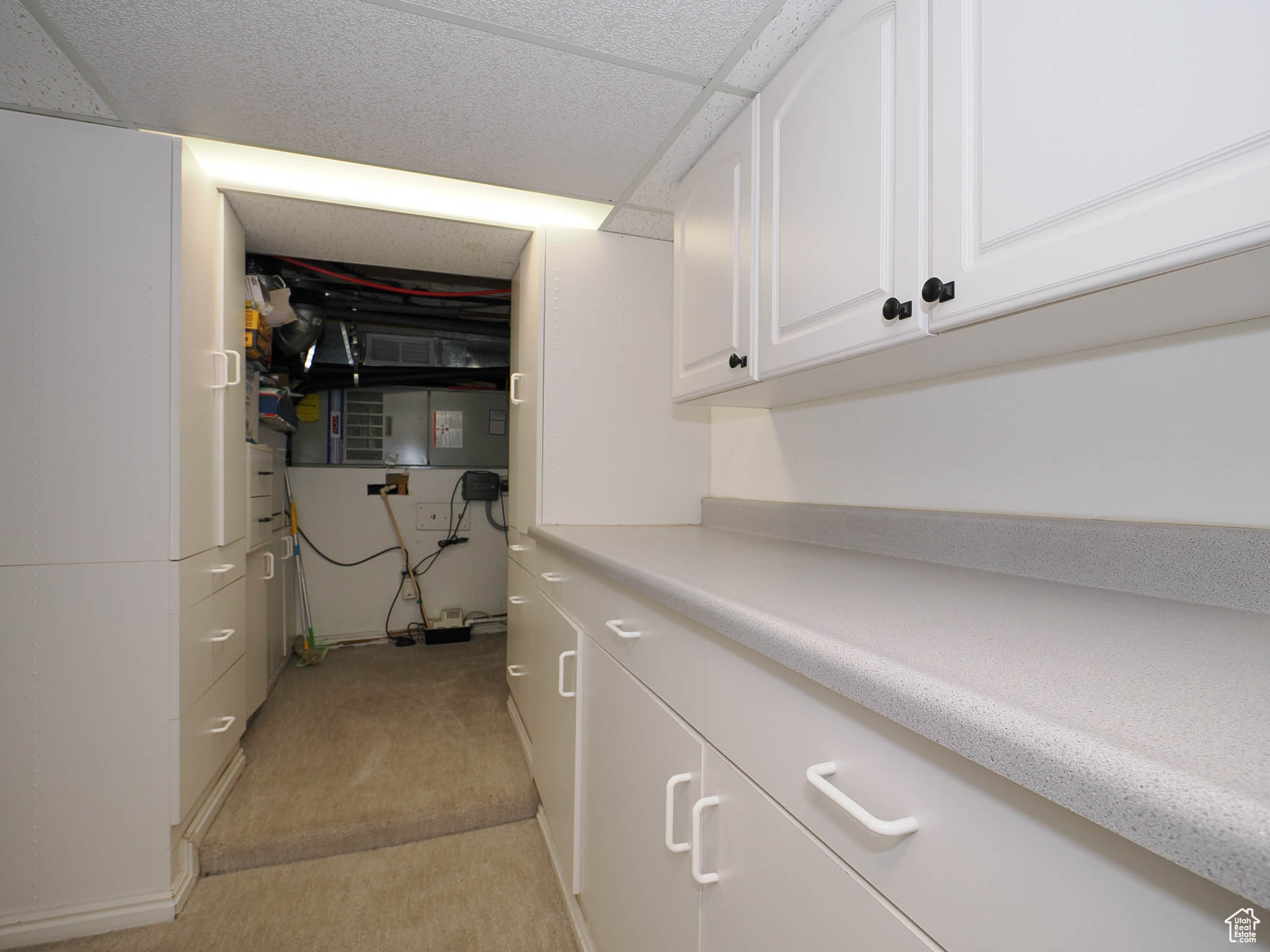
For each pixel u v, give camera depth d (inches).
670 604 34.4
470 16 43.9
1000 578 38.1
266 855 65.3
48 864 55.2
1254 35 19.8
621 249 82.6
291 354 115.1
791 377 48.8
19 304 54.7
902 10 34.5
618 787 44.6
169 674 58.1
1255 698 16.9
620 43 46.8
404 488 150.2
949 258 31.3
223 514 71.1
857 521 53.2
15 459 54.5
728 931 29.3
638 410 82.8
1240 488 30.6
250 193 71.1
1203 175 21.2
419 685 116.0
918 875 18.7
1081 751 13.7
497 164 65.6
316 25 45.0
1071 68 25.4
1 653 54.3
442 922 57.3
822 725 23.2
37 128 55.6
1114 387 36.0
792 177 45.5
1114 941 13.6
